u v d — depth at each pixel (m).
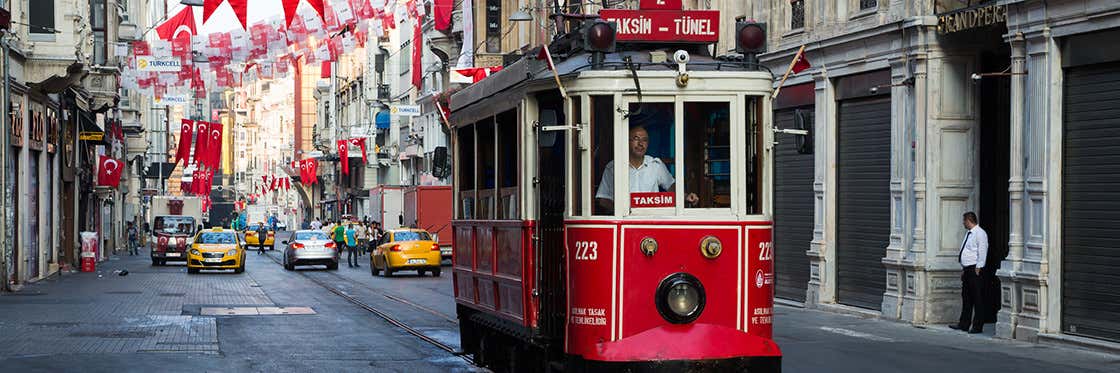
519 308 14.28
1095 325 18.95
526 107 13.76
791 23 27.91
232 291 35.97
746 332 12.74
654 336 12.57
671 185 12.70
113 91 50.88
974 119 23.20
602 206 12.74
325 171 125.69
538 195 13.65
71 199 50.12
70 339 20.98
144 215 103.75
